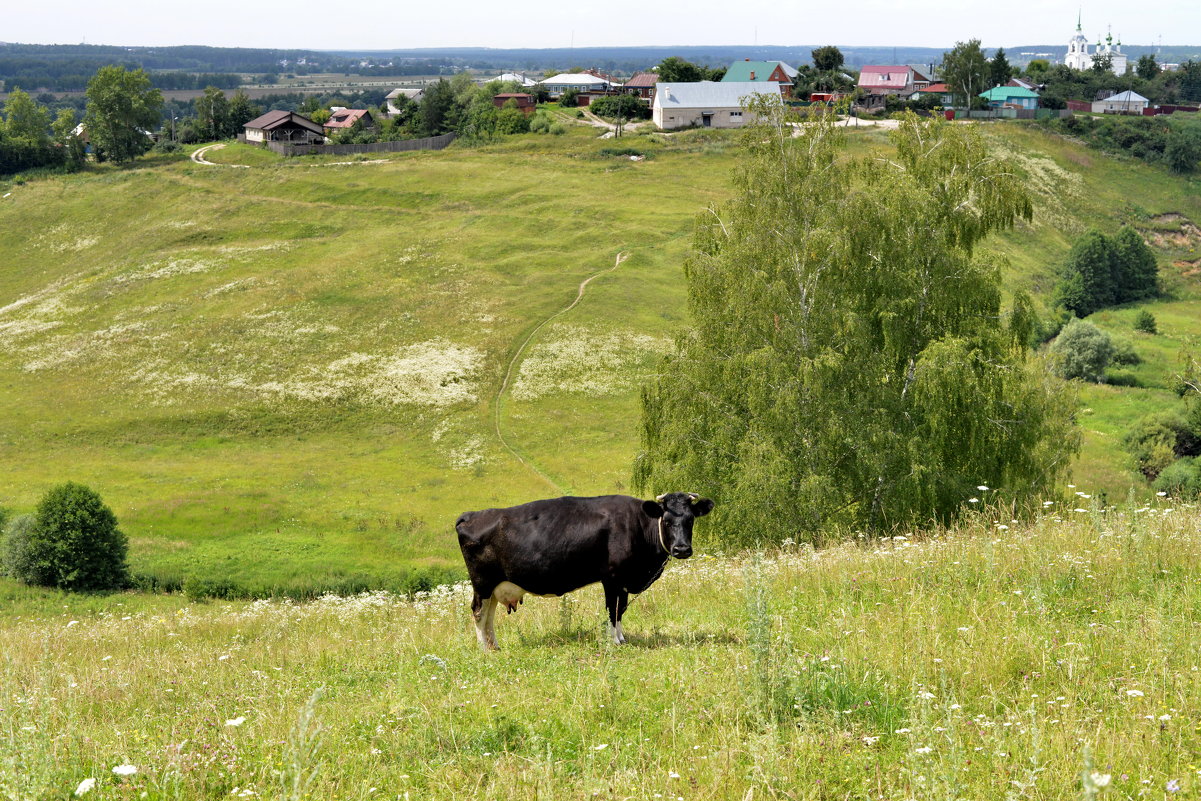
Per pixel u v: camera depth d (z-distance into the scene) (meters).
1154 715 7.50
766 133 37.97
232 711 10.13
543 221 108.06
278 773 7.38
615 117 166.12
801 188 36.81
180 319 85.50
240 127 190.50
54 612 41.84
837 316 34.59
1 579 46.50
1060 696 8.10
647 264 95.50
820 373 33.03
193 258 102.88
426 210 115.19
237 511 54.81
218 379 74.19
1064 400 42.03
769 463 32.53
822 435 33.22
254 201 121.44
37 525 45.94
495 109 161.38
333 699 10.52
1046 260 117.19
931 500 32.12
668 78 183.62
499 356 77.25
